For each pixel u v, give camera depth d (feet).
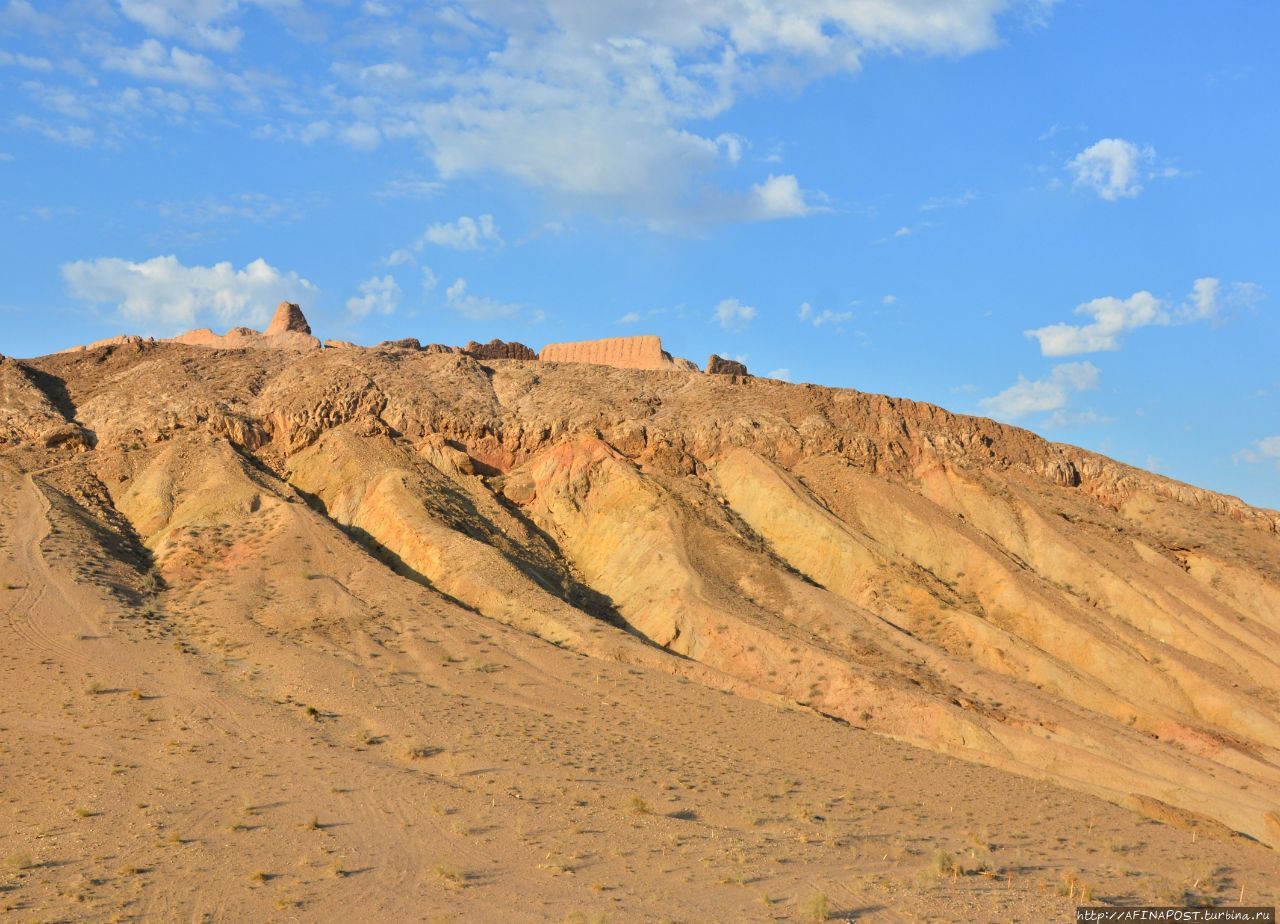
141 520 259.80
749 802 148.97
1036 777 183.01
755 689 205.77
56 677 178.40
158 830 116.98
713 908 102.12
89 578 220.84
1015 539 294.66
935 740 194.08
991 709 206.18
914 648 228.84
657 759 165.58
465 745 161.89
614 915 98.12
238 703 173.47
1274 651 253.24
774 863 119.34
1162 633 258.78
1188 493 334.65
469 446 307.99
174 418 301.63
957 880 119.14
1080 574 278.67
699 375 355.15
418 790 138.21
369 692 183.01
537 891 104.42
